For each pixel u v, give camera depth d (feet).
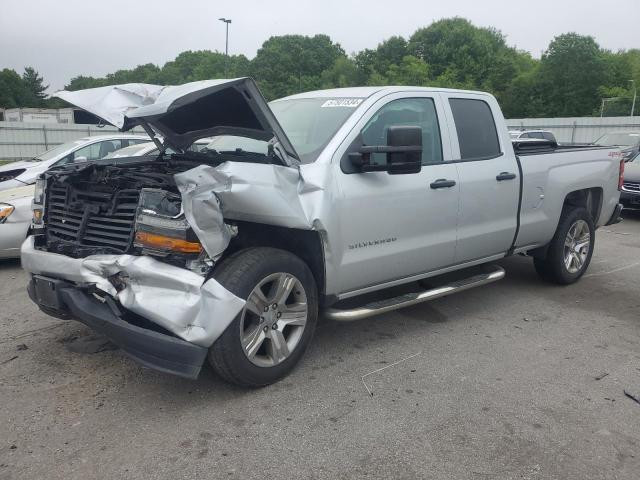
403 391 11.99
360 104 13.67
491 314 16.90
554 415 11.07
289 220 11.29
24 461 9.55
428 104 15.03
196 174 10.21
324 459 9.62
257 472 9.28
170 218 10.38
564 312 17.16
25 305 17.65
